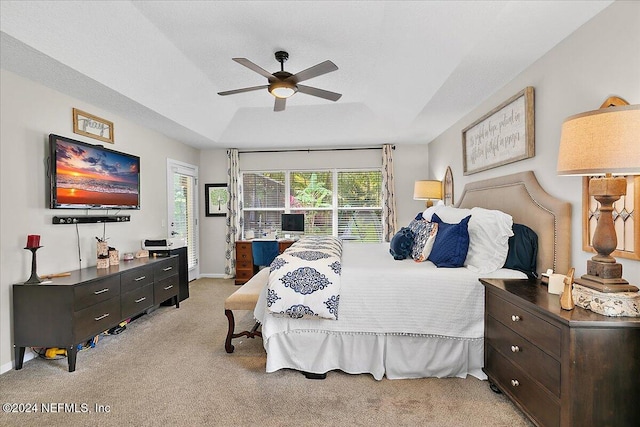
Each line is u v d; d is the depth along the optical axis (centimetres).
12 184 258
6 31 203
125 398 212
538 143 245
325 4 231
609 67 181
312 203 600
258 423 186
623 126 138
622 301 145
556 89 224
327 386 226
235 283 551
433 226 283
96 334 276
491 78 277
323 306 230
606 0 176
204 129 473
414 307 234
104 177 343
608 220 155
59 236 300
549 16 191
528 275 234
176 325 349
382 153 578
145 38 267
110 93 305
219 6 235
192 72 341
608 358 142
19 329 253
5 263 253
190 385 228
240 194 602
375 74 352
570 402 142
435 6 206
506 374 198
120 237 383
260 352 281
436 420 188
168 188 489
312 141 557
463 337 231
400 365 235
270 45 289
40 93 282
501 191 287
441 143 491
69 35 230
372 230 593
